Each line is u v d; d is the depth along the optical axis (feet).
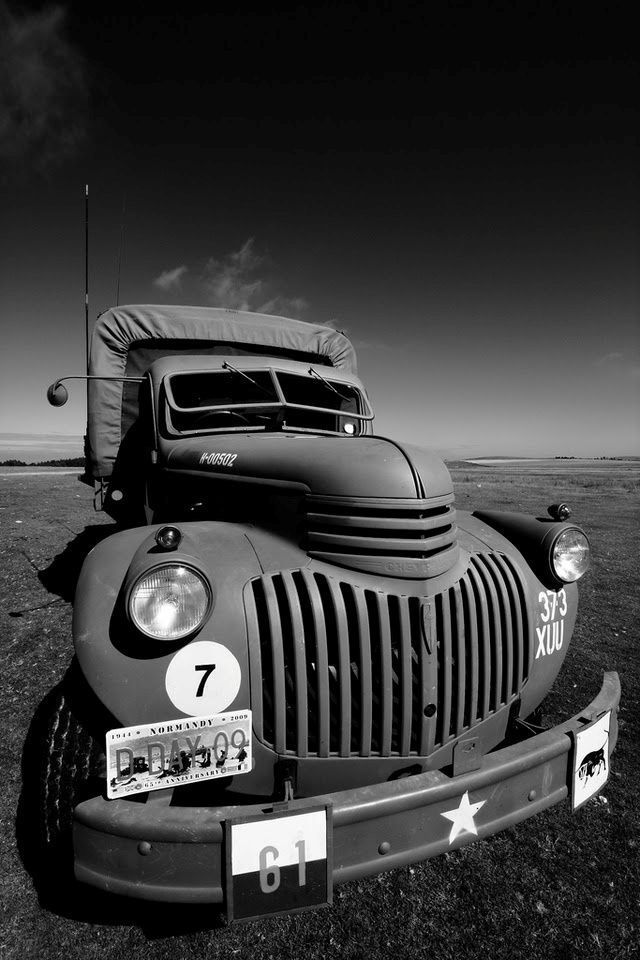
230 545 6.84
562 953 5.61
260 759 6.01
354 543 6.32
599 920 6.03
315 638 5.98
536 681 7.56
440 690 6.44
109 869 5.18
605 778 6.95
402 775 6.28
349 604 6.37
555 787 6.42
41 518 34.53
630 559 24.40
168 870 5.14
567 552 7.74
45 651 13.16
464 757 5.98
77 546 24.11
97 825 5.16
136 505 13.85
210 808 5.27
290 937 5.87
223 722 5.71
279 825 5.18
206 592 5.65
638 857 6.98
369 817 5.40
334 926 6.01
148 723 5.65
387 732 6.11
